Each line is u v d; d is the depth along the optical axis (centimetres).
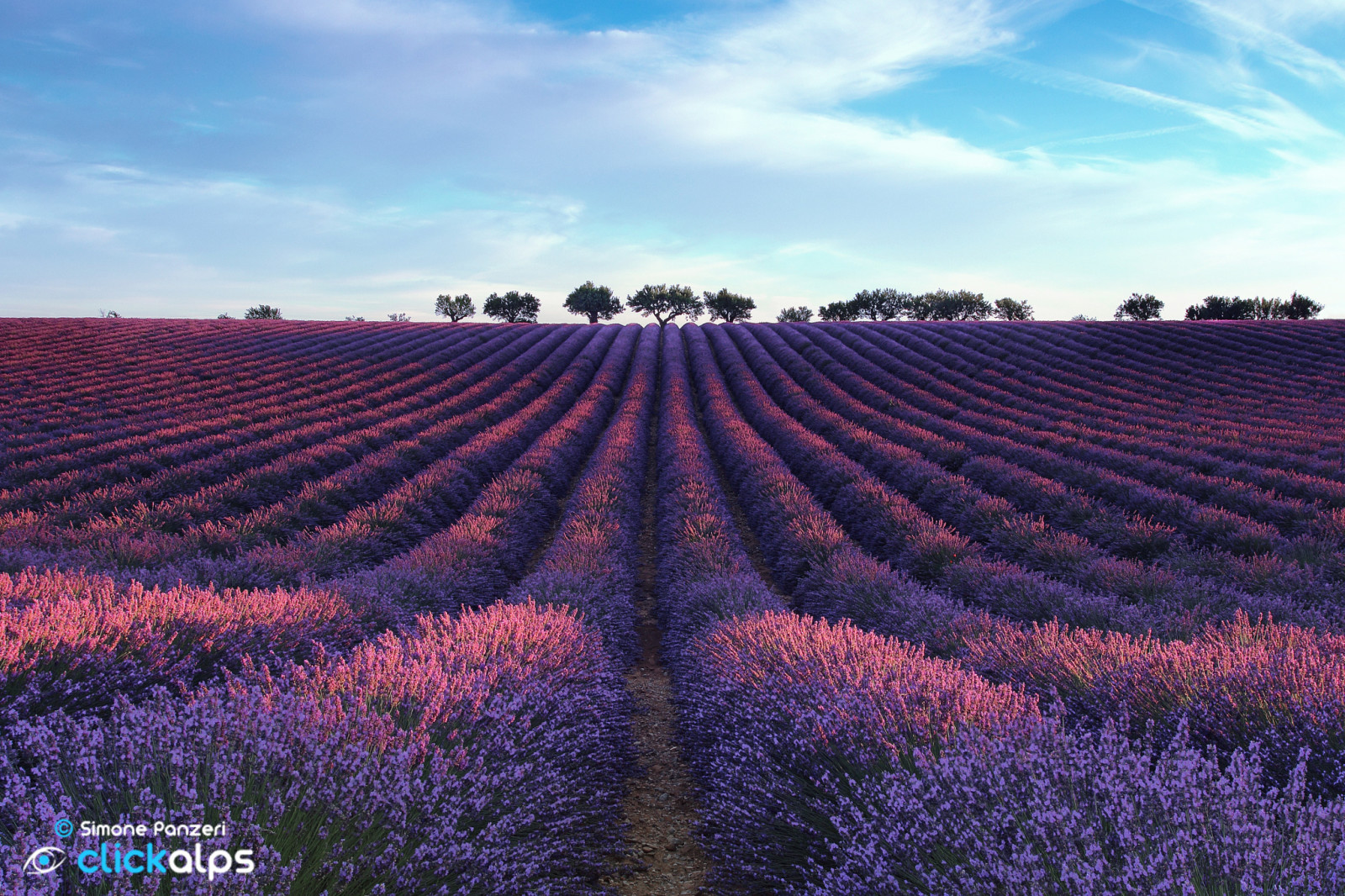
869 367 3366
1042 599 676
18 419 1909
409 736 295
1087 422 2109
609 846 345
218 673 427
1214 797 229
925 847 239
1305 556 884
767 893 303
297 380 2739
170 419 2000
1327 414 2161
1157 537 1005
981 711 326
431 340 4066
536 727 366
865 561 849
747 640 499
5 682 333
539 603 709
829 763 314
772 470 1578
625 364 3931
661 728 537
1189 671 379
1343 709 312
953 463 1678
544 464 1628
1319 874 189
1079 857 213
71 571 640
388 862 225
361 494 1373
